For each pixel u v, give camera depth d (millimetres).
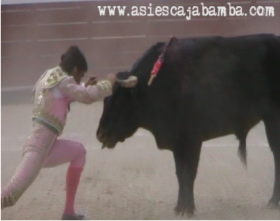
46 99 7035
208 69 7879
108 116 7781
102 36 21109
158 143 8062
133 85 7500
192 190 7828
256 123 8227
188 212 7738
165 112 7828
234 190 9094
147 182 9633
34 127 7066
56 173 10336
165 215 7824
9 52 21266
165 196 8805
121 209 8133
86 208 8172
